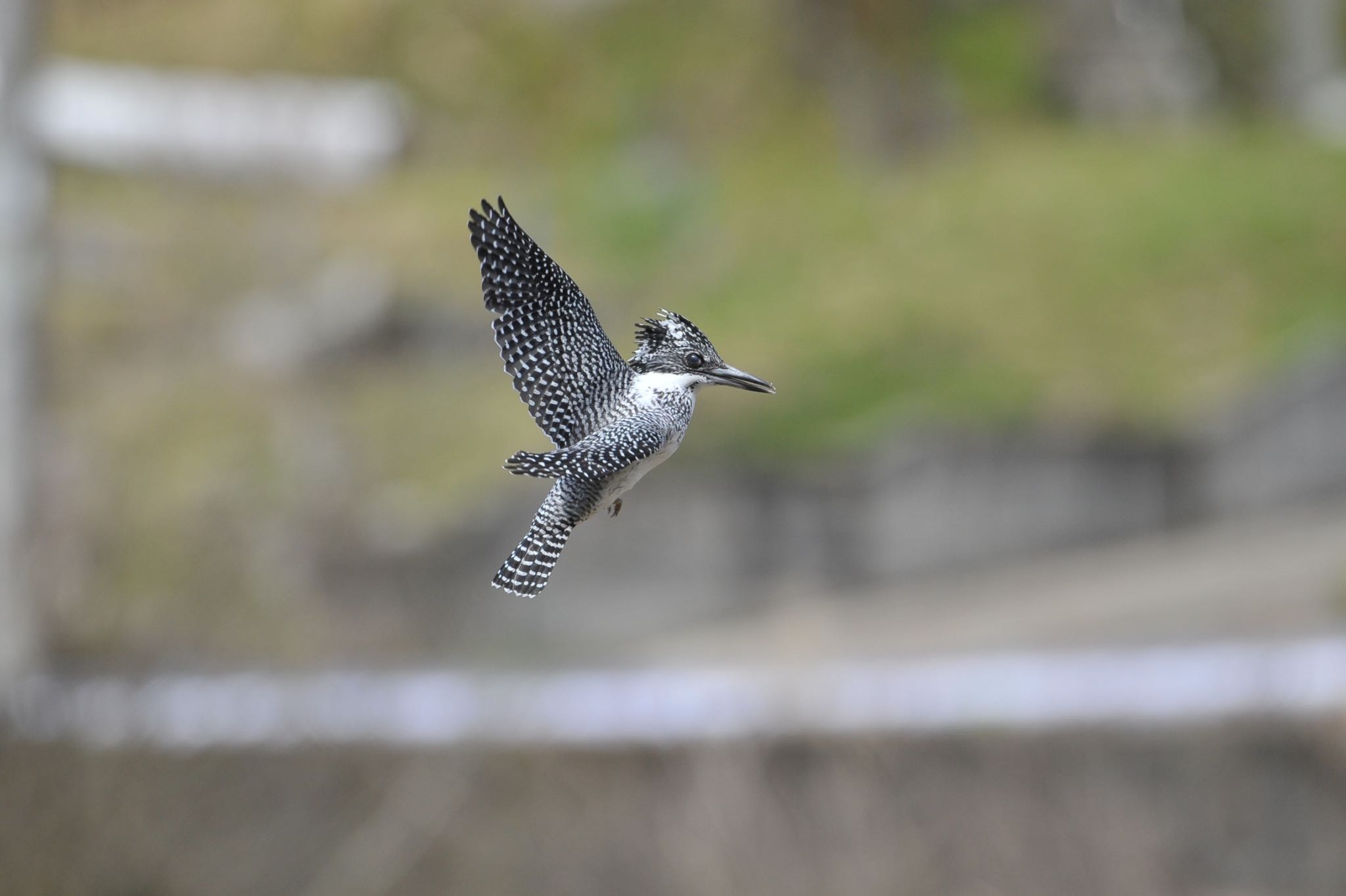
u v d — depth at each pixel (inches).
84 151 1067.9
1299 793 535.8
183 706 481.4
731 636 718.5
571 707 537.6
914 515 750.5
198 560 682.8
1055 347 816.3
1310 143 973.8
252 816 472.7
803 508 749.3
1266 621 655.1
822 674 551.8
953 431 757.9
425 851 491.8
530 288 192.2
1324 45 1077.8
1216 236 866.1
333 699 502.6
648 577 755.4
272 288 965.8
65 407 857.5
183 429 832.3
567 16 1180.5
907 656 650.2
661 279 925.2
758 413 799.1
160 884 448.1
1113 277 849.5
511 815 506.9
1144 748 539.5
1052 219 900.6
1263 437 763.4
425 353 907.4
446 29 1181.7
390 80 1170.6
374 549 747.4
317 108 1109.1
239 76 1170.6
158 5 1226.0
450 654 698.2
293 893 466.0
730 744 526.0
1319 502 768.9
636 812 513.7
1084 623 678.5
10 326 573.9
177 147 1077.1
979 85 1090.1
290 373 889.5
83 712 455.8
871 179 995.9
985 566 756.0
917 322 840.3
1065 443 760.3
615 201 976.3
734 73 1103.0
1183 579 711.1
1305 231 860.0
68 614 561.6
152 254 992.9
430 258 975.0
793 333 848.9
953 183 965.8
